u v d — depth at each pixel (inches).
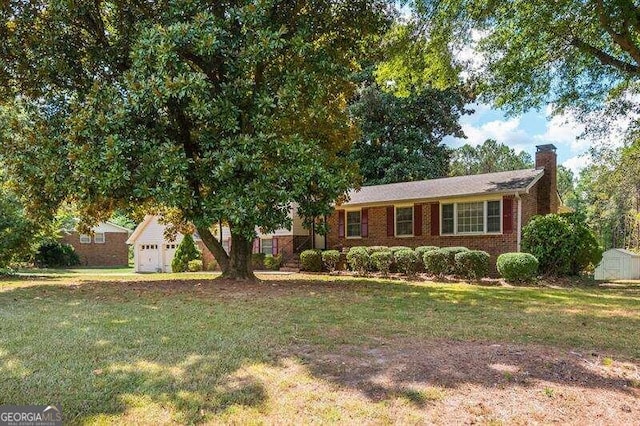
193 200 394.3
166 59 367.9
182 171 384.8
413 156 1079.6
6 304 312.2
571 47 550.3
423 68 554.6
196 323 243.8
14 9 410.6
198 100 373.7
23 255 596.7
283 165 406.9
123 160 374.3
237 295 369.4
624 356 190.2
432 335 221.8
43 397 134.3
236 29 414.6
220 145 398.3
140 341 201.2
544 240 559.5
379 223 748.0
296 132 446.0
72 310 285.6
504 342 209.8
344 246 792.9
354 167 484.1
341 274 673.0
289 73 420.2
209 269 918.4
